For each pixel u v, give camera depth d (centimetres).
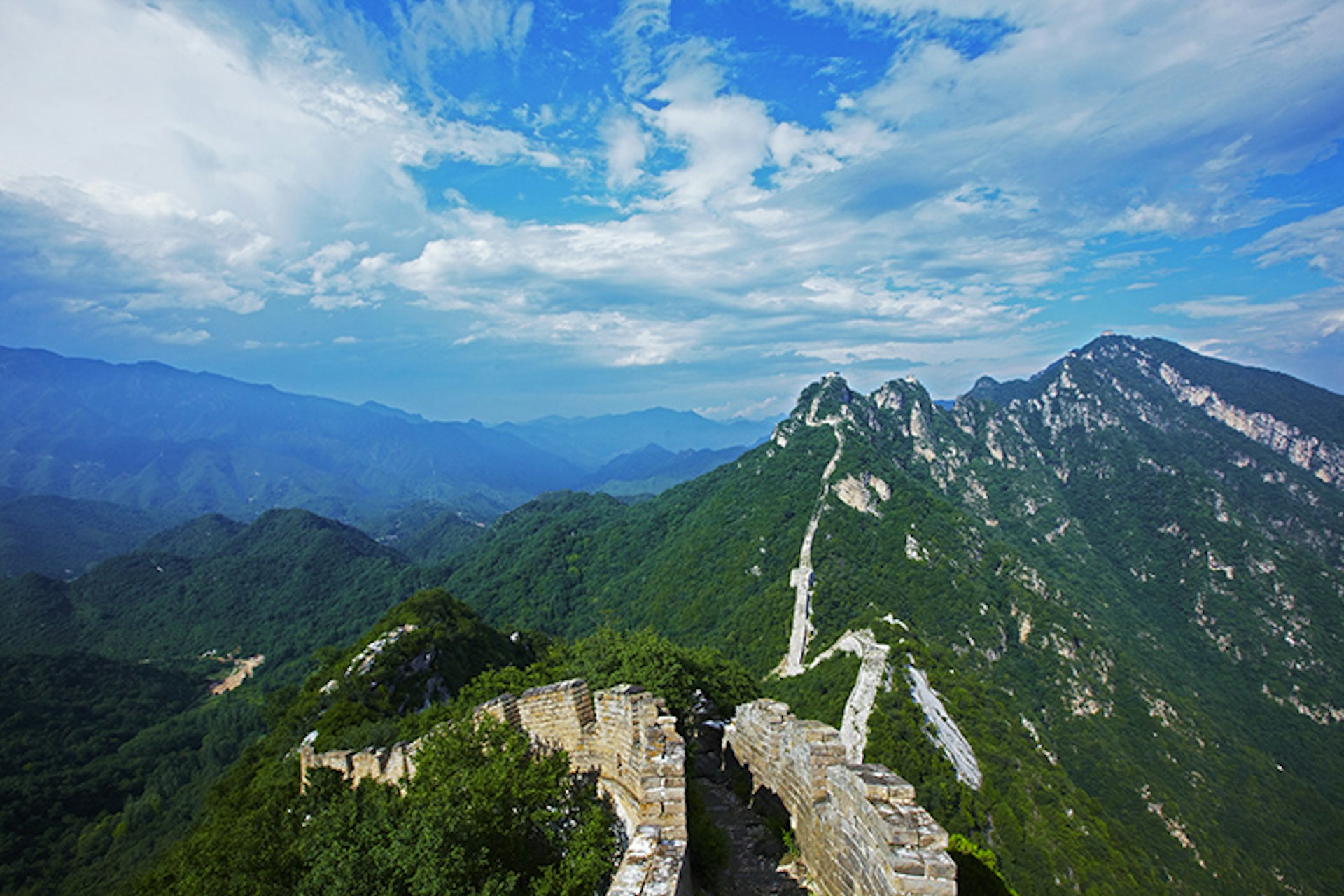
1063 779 5700
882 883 747
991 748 5725
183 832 7075
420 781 1309
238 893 1322
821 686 6525
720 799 1461
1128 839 5519
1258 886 6894
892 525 11050
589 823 1145
